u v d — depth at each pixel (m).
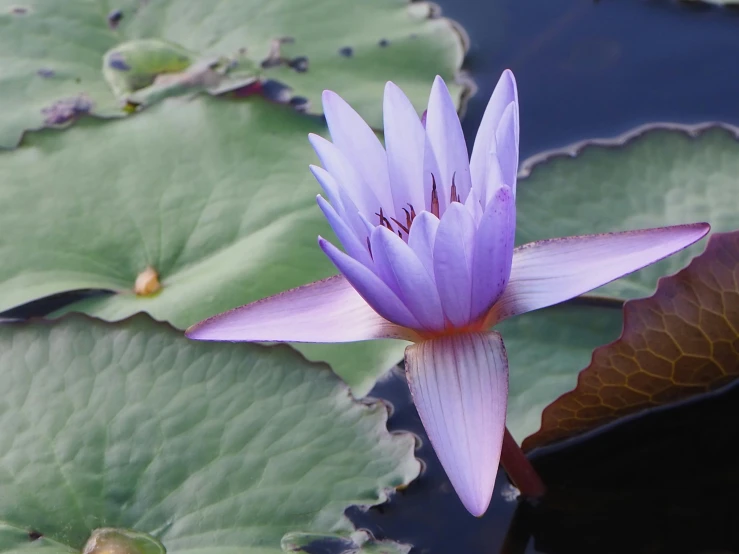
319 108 0.96
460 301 0.76
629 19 1.08
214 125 0.93
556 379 0.85
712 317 0.81
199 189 0.91
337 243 0.89
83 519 0.81
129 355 0.84
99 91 0.97
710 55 1.02
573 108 0.97
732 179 0.89
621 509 0.82
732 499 0.82
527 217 0.89
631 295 0.86
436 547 0.82
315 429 0.83
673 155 0.90
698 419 0.83
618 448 0.83
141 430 0.83
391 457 0.82
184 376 0.84
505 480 0.83
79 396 0.83
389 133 0.78
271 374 0.84
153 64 0.98
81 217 0.90
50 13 1.03
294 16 1.04
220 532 0.81
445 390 0.77
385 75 0.98
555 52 1.05
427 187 0.78
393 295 0.76
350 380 0.85
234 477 0.82
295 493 0.81
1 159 0.92
